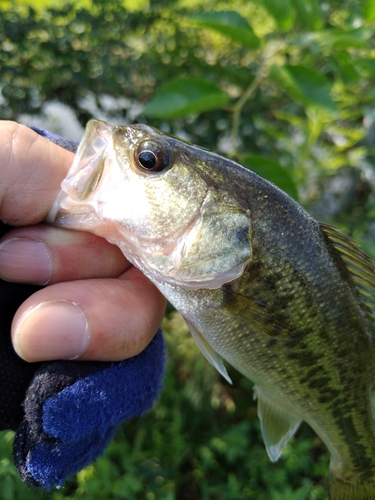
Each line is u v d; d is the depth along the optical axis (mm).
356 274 112
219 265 100
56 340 88
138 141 97
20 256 93
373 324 115
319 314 106
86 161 94
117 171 96
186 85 173
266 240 101
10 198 90
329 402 114
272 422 123
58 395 88
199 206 99
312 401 114
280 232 102
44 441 88
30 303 89
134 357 100
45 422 88
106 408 92
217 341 109
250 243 100
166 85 172
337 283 108
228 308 103
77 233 97
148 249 98
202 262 100
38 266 94
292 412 121
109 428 104
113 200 96
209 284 100
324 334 108
